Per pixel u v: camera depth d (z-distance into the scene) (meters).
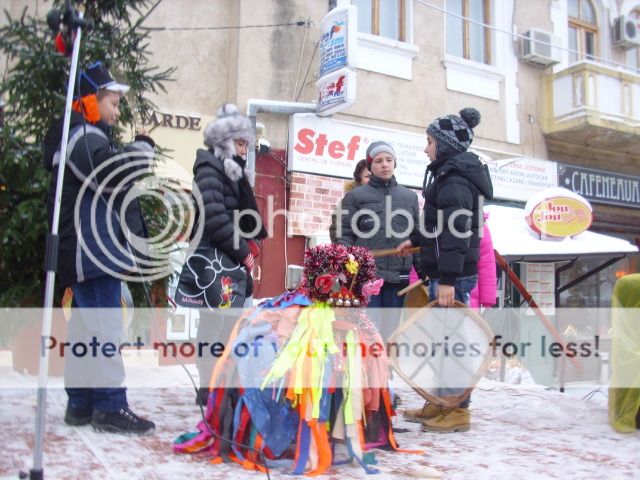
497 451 3.71
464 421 4.27
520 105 12.53
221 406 3.33
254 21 9.89
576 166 13.08
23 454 3.22
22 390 4.97
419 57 11.41
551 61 12.62
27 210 5.30
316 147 10.20
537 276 10.60
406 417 4.57
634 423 4.30
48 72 5.43
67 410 3.88
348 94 9.41
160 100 9.24
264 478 2.99
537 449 3.79
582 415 4.91
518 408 5.18
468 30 12.22
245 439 3.26
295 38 10.20
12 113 5.55
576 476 3.23
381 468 3.24
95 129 3.71
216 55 9.74
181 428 3.93
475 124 4.45
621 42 14.07
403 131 11.10
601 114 12.38
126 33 5.83
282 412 3.28
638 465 3.47
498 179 11.98
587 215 8.57
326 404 3.23
